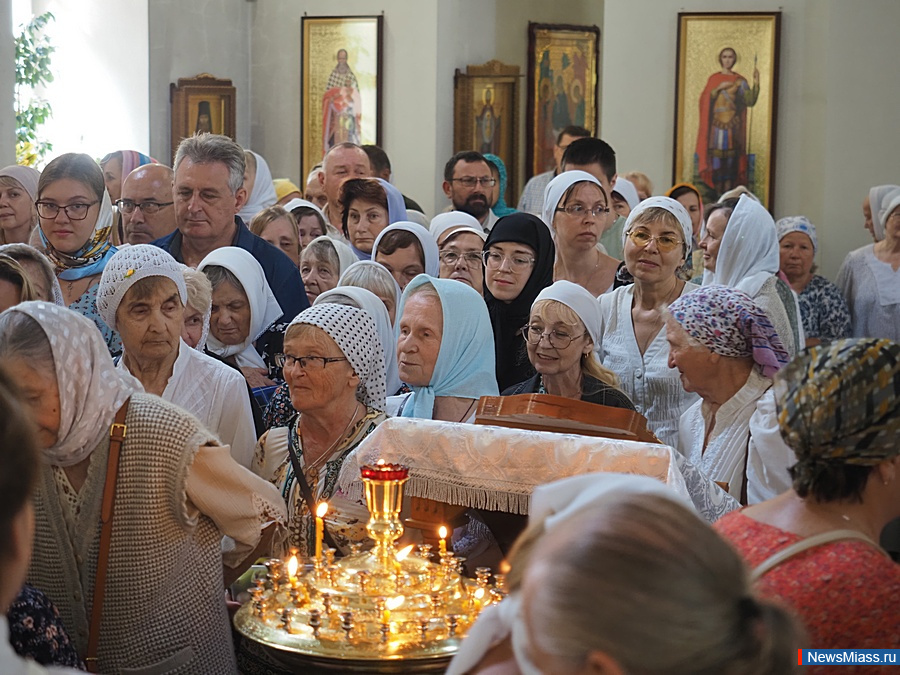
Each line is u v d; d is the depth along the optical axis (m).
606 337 4.93
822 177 10.77
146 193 5.67
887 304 8.09
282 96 12.96
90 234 4.69
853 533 1.89
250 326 4.65
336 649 2.17
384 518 2.42
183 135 12.21
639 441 2.81
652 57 11.06
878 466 1.93
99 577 2.53
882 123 10.48
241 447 3.79
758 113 10.93
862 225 10.58
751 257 5.43
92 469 2.54
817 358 1.98
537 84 13.08
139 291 3.59
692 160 11.07
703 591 1.30
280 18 12.90
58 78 12.18
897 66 10.42
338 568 2.39
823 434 1.92
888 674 1.78
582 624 1.29
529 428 2.88
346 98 12.76
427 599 2.31
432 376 3.73
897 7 10.39
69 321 2.50
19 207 5.62
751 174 11.00
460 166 7.82
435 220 6.70
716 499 2.68
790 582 1.83
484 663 1.68
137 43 12.00
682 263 4.87
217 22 12.64
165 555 2.54
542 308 3.91
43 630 2.18
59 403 2.46
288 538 3.18
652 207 4.85
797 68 10.86
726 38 10.93
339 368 3.24
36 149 12.07
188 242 5.14
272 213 6.38
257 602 2.38
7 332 2.45
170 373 3.75
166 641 2.55
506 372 4.92
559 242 5.68
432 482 2.79
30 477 1.49
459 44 13.00
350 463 3.05
